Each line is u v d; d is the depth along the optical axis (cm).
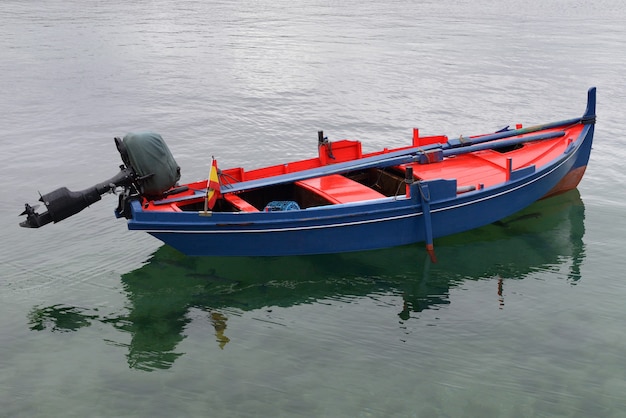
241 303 1284
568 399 1004
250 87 2956
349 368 1084
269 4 6216
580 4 6144
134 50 3753
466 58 3481
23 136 2311
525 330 1184
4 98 2759
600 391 1020
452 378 1055
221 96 2811
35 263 1429
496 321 1215
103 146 2219
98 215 1672
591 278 1366
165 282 1355
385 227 1414
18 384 1045
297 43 3991
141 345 1150
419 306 1270
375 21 4975
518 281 1357
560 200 1752
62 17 5022
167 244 1435
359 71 3231
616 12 5481
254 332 1188
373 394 1020
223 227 1332
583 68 3194
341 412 980
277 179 1468
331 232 1382
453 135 2284
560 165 1612
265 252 1392
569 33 4272
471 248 1484
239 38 4178
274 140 2258
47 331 1190
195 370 1081
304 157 2100
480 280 1362
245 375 1067
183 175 1936
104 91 2888
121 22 4819
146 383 1049
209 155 2116
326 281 1357
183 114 2562
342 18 5172
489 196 1490
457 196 1447
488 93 2789
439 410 984
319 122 2452
